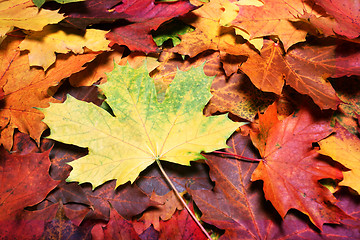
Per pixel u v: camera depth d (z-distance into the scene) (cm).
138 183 37
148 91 37
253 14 40
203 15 42
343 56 39
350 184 36
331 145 37
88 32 39
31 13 39
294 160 37
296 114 38
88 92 39
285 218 36
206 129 37
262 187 37
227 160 37
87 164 36
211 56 42
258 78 38
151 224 35
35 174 36
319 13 41
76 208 36
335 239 35
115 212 35
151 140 37
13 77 39
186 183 37
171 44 42
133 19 40
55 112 36
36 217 35
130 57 41
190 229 35
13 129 38
